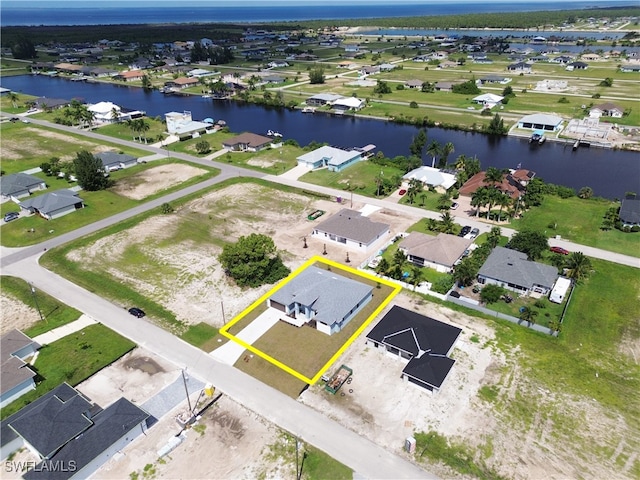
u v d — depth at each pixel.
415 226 91.06
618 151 138.88
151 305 68.31
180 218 95.56
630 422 48.81
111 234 89.25
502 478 43.06
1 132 158.00
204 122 165.75
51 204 96.62
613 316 65.00
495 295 67.75
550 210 97.69
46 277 75.62
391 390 52.91
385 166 124.25
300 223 93.06
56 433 44.84
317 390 53.00
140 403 51.53
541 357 57.66
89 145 144.75
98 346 59.88
